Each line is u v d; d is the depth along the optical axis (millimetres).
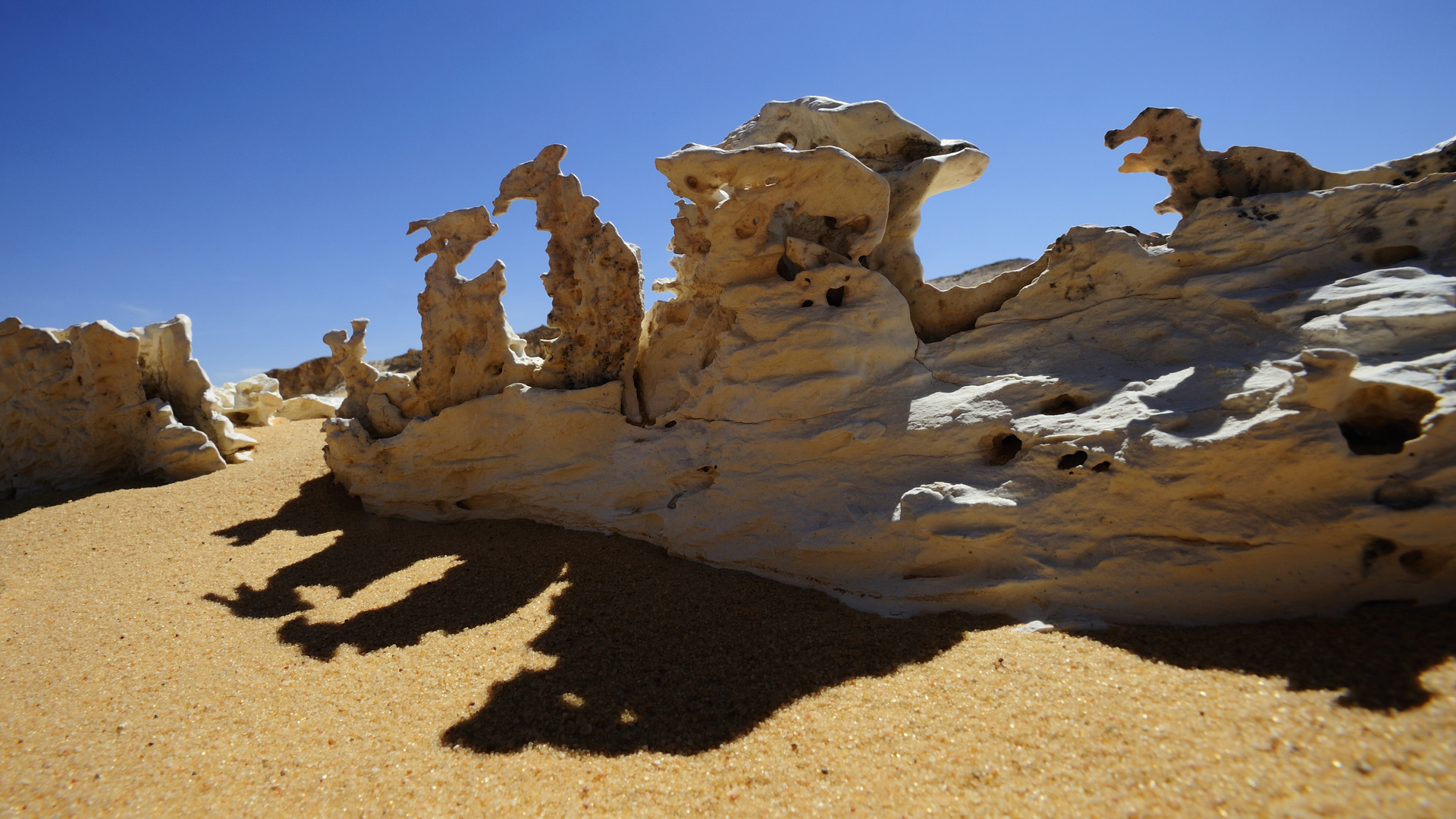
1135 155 6445
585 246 8656
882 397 6645
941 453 6121
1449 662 3600
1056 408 6027
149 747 4891
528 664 5652
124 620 7090
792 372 6898
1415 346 4496
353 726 4977
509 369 9055
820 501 6543
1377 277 4992
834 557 6273
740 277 7336
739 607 6168
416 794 4172
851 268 6785
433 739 4734
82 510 10539
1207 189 6250
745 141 8188
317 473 11359
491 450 8992
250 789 4355
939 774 3768
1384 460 4227
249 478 11508
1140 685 4133
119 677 5930
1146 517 4996
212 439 12547
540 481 8664
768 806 3744
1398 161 5676
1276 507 4547
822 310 6785
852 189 6746
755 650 5457
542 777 4227
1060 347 6324
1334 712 3496
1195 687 3996
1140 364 5863
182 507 10523
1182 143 6234
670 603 6387
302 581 7871
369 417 10047
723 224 7281
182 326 12641
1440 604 4086
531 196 8914
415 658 5941
